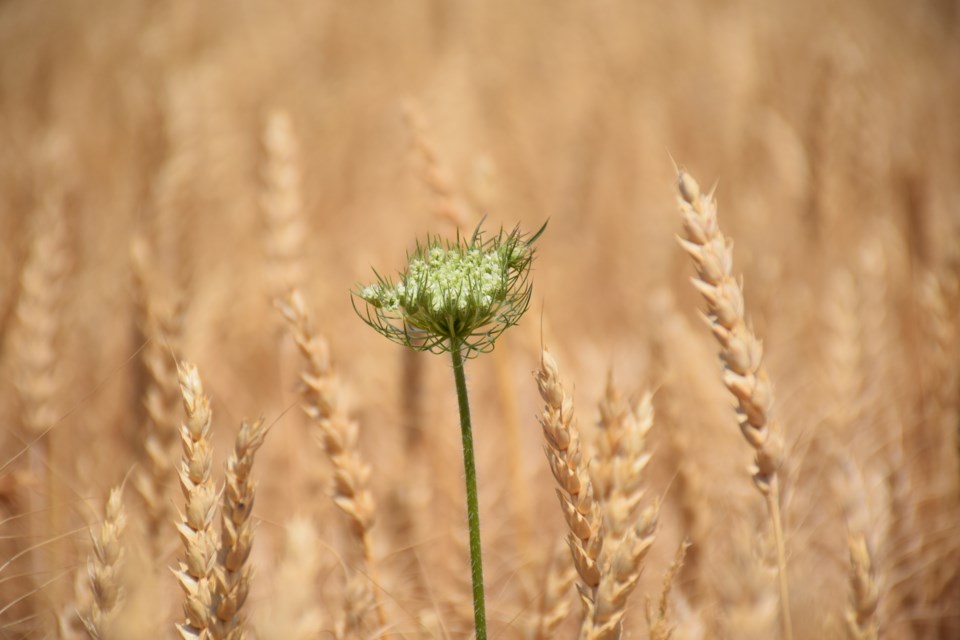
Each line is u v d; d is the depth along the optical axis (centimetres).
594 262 184
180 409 84
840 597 84
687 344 100
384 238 181
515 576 91
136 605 69
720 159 208
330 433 78
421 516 99
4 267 123
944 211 159
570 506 69
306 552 65
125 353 120
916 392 120
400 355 112
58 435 98
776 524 71
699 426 97
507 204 188
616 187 206
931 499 98
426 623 80
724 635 75
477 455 112
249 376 137
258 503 101
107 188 186
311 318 78
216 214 177
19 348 92
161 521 82
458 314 70
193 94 168
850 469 86
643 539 68
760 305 128
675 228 177
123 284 138
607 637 68
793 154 180
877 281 104
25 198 150
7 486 87
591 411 90
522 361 130
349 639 76
